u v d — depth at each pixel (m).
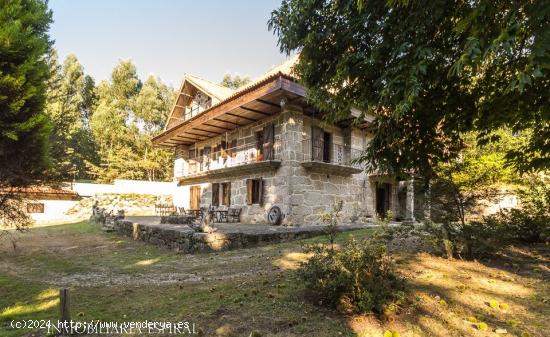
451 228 6.12
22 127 4.91
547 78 3.73
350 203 15.18
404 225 6.45
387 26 4.14
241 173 15.30
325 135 15.05
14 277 6.33
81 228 15.62
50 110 6.60
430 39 3.92
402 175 5.25
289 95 11.80
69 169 7.20
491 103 4.55
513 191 7.92
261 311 3.66
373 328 3.21
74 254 9.01
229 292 4.43
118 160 31.12
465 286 4.41
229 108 13.17
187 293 4.59
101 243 11.04
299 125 13.23
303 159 13.30
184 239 8.66
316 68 5.23
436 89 4.48
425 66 3.41
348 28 4.52
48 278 6.20
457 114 4.83
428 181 5.88
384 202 17.30
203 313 3.70
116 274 6.39
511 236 6.49
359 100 4.67
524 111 4.47
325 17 4.87
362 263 3.57
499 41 2.57
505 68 3.92
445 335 3.09
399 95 3.88
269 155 13.65
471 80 4.53
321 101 5.43
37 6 5.48
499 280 4.76
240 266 6.43
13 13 4.94
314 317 3.46
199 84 17.70
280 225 12.55
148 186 27.09
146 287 5.18
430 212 6.36
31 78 5.15
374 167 4.97
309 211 13.18
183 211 16.14
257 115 14.23
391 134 4.57
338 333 3.11
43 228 16.30
